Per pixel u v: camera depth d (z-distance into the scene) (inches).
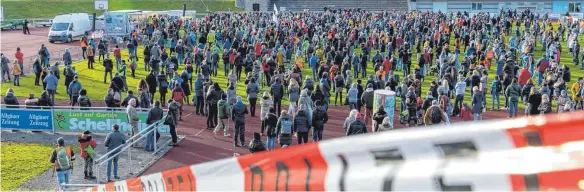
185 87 1873.8
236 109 1411.2
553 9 5467.5
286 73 2137.1
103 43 2839.6
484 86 1806.1
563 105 1619.1
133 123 1406.3
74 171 1254.9
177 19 3971.5
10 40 3811.5
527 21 3715.6
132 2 5753.0
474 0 5644.7
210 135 1534.2
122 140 1206.9
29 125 1555.1
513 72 1948.8
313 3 5836.6
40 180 1198.3
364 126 1146.0
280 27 3255.4
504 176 141.3
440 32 3125.0
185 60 2395.4
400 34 3174.2
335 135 1560.0
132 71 2421.3
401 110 1742.1
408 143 157.1
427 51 2508.6
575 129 139.1
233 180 185.2
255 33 3120.1
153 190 220.5
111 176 1208.8
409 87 1624.0
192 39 2942.9
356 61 2400.3
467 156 148.3
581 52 2748.5
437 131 155.0
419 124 1557.6
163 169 1272.1
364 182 157.1
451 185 146.3
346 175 160.6
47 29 4559.5
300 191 167.5
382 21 3754.9
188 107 1861.5
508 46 3070.9
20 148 1419.8
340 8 5216.5
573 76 2506.2
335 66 2070.6
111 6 5664.4
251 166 182.2
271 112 1318.9
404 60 2356.1
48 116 1539.1
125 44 3489.2
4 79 2308.1
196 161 1327.5
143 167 1275.8
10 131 1565.0
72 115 1531.7
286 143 1219.2
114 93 1594.5
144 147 1416.1
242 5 5880.9
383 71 1925.4
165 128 1477.6
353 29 3144.7
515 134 144.6
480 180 143.8
